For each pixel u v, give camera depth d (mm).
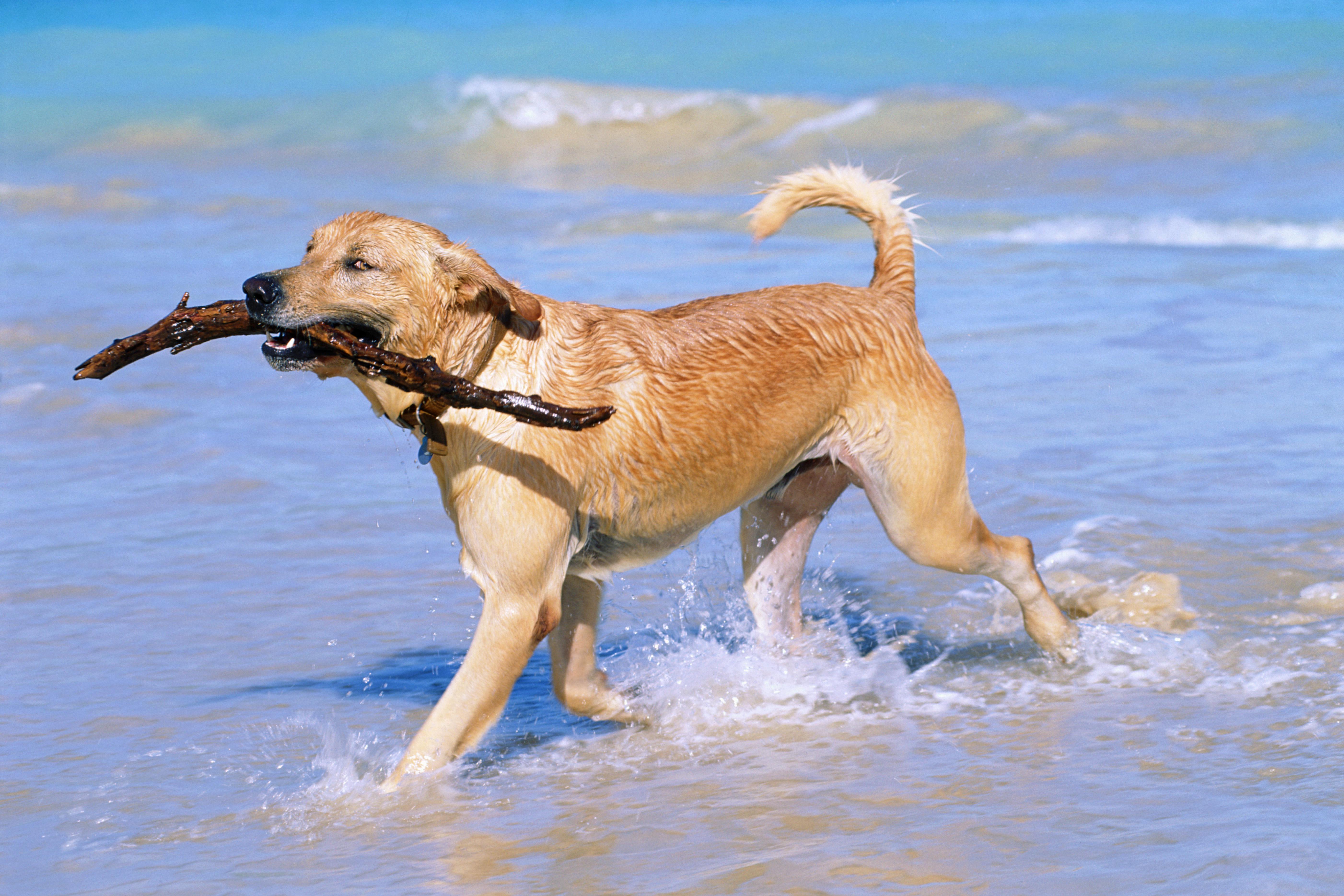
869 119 24375
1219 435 9727
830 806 4918
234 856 4770
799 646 6680
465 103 27234
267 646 6867
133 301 14227
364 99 28188
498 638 5355
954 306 13852
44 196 21297
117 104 29984
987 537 6324
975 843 4484
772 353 5848
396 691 6352
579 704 5895
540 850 4723
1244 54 27641
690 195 21625
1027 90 25672
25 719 6027
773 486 6277
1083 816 4652
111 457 10031
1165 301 13727
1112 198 19266
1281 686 5844
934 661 6535
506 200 21219
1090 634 6547
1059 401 10656
